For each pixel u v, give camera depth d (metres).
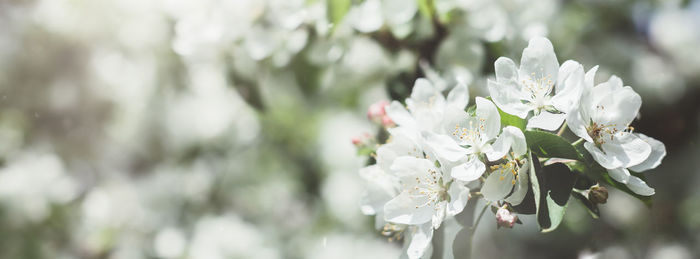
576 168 0.69
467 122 0.68
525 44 0.85
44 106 1.22
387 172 0.70
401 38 0.82
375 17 0.82
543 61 0.69
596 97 0.69
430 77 0.82
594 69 0.69
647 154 0.68
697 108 1.15
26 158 1.32
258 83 0.87
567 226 0.92
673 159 1.20
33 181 1.26
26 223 1.24
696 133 1.17
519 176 0.67
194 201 1.16
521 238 0.97
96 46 1.07
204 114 1.01
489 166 0.68
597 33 1.11
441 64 0.82
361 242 0.94
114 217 1.24
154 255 1.16
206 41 0.86
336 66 0.85
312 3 0.83
